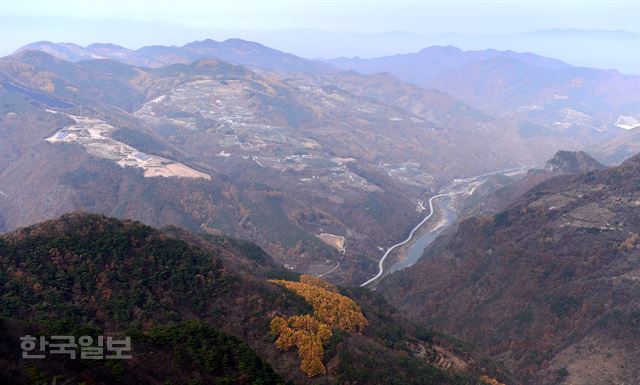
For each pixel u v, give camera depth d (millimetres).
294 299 127438
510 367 160375
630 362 140375
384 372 107688
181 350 91875
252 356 94250
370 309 148250
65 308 107188
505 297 191875
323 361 108062
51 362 76125
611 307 159875
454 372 121375
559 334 162875
